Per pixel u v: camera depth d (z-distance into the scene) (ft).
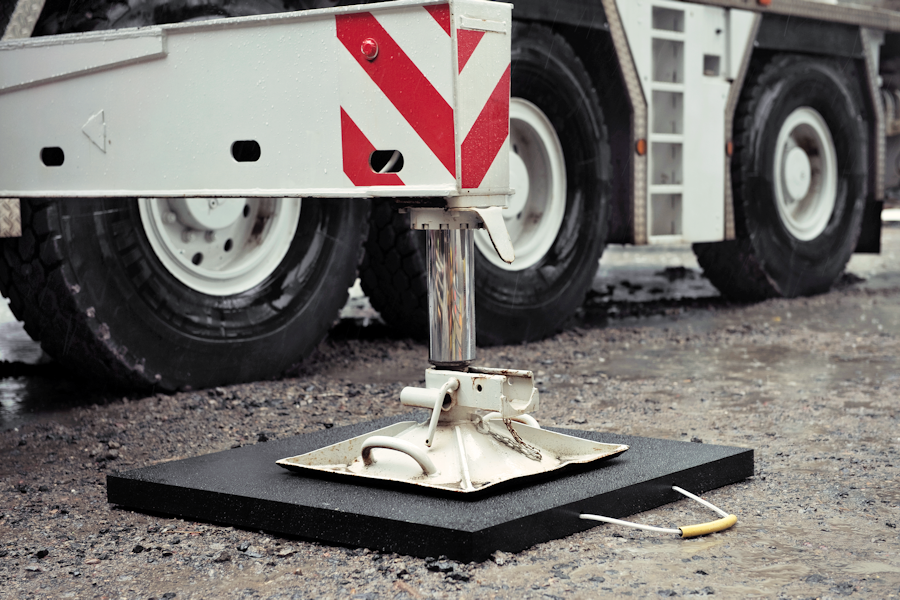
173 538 7.43
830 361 15.17
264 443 9.40
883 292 24.39
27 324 12.11
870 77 24.90
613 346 16.84
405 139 7.19
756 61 22.47
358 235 14.66
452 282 7.86
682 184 19.56
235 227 13.46
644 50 18.30
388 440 7.71
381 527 6.89
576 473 8.05
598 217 18.34
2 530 7.71
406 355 15.89
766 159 21.77
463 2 6.89
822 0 22.85
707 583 6.29
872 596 6.06
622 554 6.82
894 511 7.80
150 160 8.53
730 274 22.43
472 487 7.25
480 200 7.24
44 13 11.35
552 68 17.11
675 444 9.11
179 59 8.22
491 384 7.66
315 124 7.59
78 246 11.57
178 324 12.48
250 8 12.98
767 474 8.96
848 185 24.30
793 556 6.79
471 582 6.31
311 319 14.03
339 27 7.37
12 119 9.22
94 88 8.73
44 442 10.50
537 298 17.16
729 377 13.93
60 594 6.37
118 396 12.70
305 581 6.47
